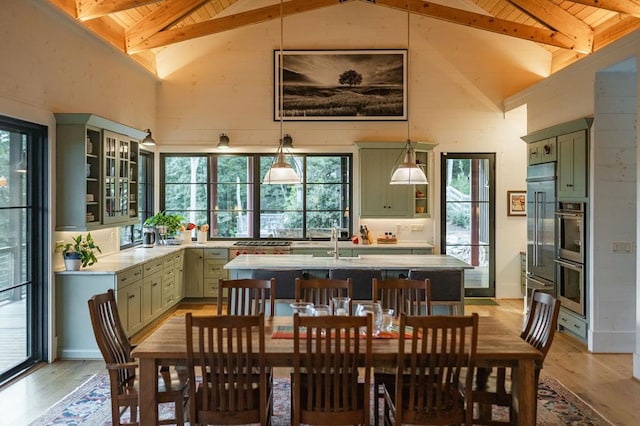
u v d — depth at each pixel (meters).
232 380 2.76
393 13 7.82
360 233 7.93
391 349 2.88
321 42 7.83
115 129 5.66
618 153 5.27
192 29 6.58
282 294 4.91
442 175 8.01
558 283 6.00
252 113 7.88
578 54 7.02
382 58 7.82
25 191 4.67
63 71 5.07
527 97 6.97
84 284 4.96
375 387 3.43
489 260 8.10
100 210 5.32
